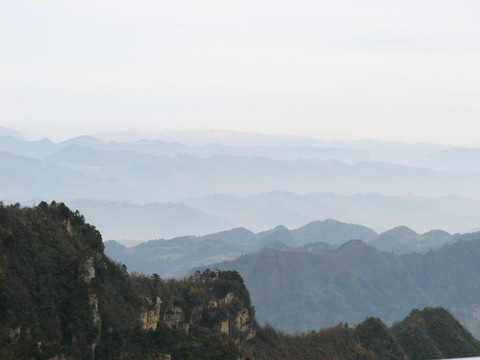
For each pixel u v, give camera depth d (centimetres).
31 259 17000
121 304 18812
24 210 18938
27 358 14462
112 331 17675
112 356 17200
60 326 16362
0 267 16062
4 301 15275
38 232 18100
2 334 14862
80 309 16825
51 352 14925
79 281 17362
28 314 15662
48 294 16588
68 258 17800
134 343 18275
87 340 16662
